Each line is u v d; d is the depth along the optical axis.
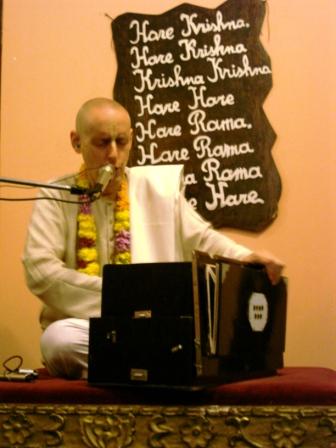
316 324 3.41
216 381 2.19
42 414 2.16
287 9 3.60
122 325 2.18
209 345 2.18
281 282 2.67
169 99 3.62
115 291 2.27
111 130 2.78
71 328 2.52
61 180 2.94
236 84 3.57
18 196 3.65
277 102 3.54
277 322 2.64
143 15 3.67
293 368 2.97
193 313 2.15
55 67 3.71
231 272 2.29
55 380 2.44
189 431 2.10
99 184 2.41
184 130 3.59
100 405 2.15
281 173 3.50
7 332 3.59
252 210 3.48
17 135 3.70
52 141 3.68
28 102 3.71
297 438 2.08
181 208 2.95
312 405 2.10
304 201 3.48
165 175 3.00
